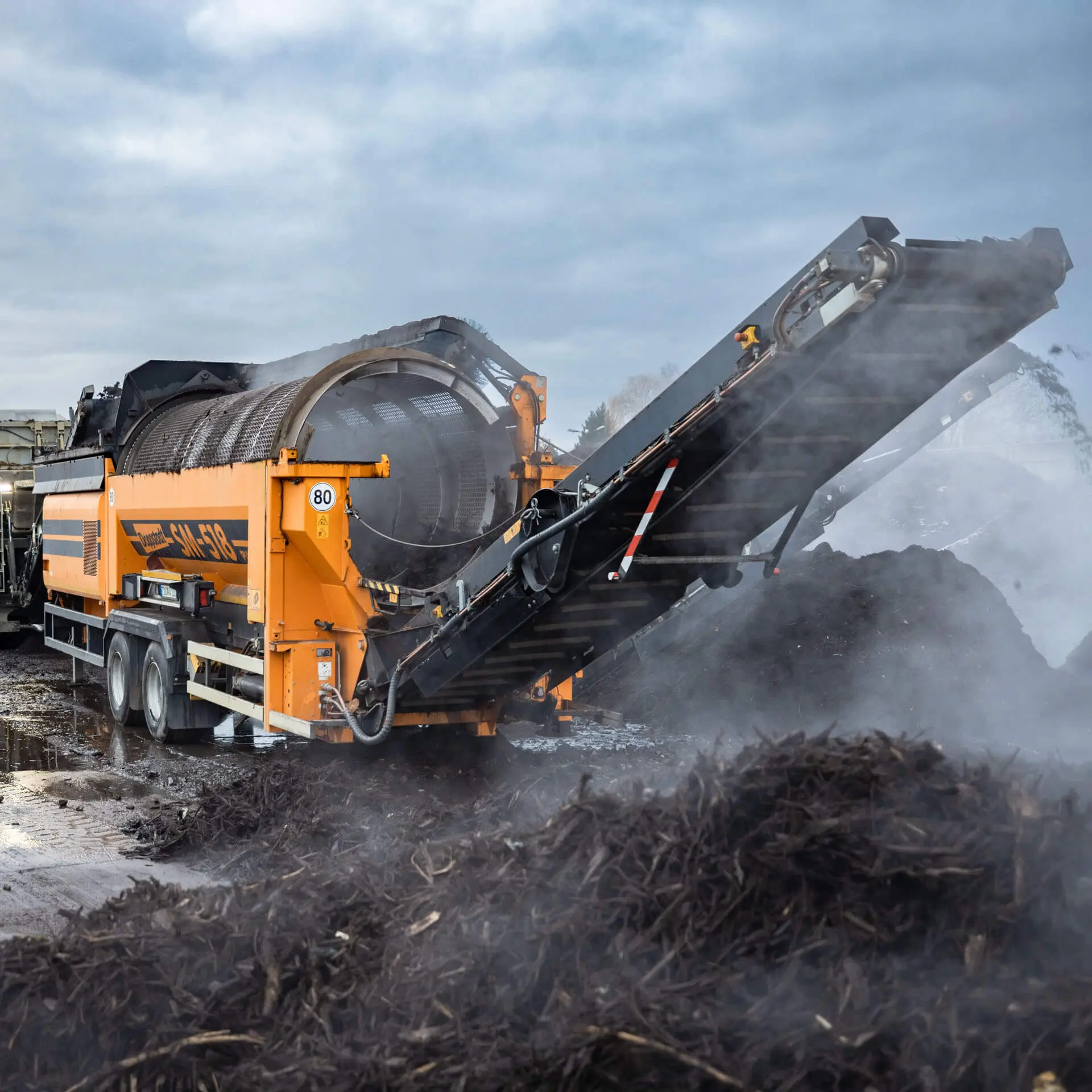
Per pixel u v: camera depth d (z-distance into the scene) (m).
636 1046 3.05
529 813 5.87
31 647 18.89
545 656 7.73
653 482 6.38
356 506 10.23
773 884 3.54
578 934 3.60
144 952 3.95
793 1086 2.89
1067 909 3.36
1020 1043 2.95
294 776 7.37
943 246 5.28
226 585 10.14
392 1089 3.13
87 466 12.50
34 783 8.90
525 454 9.38
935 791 3.80
